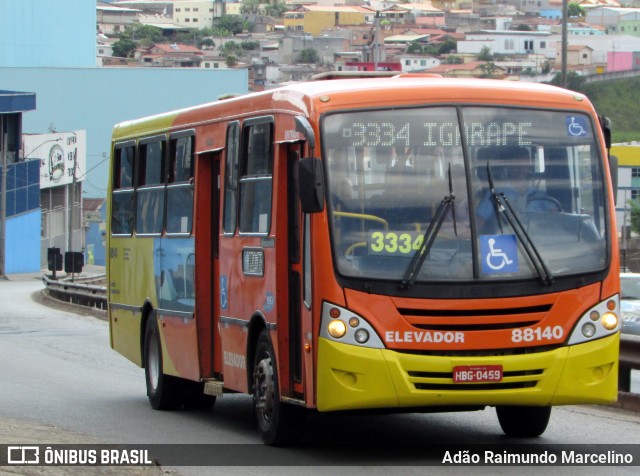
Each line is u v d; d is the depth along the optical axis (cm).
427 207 1152
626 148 11012
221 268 1433
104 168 11156
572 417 1505
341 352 1123
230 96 1491
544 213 1170
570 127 1205
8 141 8031
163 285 1648
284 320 1233
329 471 1135
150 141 1731
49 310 4181
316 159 1130
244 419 1567
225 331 1420
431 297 1126
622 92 14338
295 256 1224
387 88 1181
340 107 1167
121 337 1880
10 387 1902
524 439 1332
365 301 1126
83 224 9750
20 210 8044
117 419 1558
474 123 1181
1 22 12225
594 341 1158
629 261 8700
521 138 1188
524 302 1138
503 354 1131
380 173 1158
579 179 1195
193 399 1659
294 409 1257
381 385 1116
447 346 1123
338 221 1142
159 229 1669
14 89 11094
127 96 11175
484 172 1169
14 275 7588
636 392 1797
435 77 1298
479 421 1485
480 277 1135
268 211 1269
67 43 12569
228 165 1413
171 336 1611
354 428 1427
